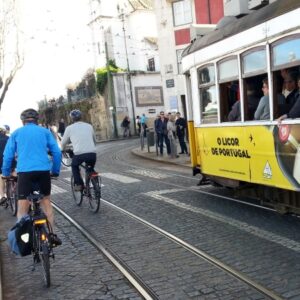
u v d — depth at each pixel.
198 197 10.07
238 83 8.28
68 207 10.15
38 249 5.55
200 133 9.77
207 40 9.16
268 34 7.08
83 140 9.47
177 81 31.81
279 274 5.19
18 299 5.13
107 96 41.12
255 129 7.68
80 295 5.07
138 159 20.66
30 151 5.79
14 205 9.78
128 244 6.86
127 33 44.50
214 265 5.64
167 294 4.85
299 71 6.73
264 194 8.51
